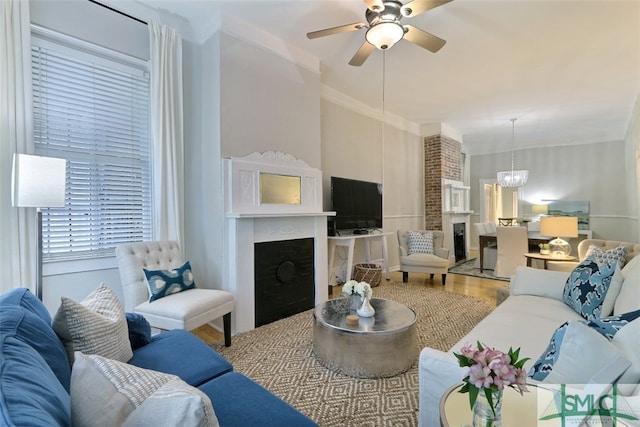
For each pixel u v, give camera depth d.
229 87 3.11
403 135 6.27
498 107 5.50
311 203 3.80
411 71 4.12
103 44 2.71
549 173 8.33
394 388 2.04
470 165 9.31
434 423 1.32
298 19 3.10
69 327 1.31
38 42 2.40
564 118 6.12
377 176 5.65
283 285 3.43
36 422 0.59
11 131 2.20
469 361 0.94
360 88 4.72
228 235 3.05
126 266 2.50
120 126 2.84
